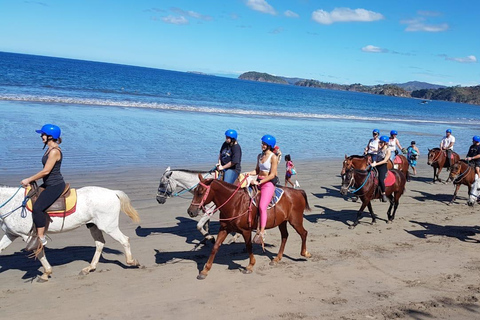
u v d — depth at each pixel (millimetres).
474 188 11750
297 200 8492
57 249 8719
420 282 8031
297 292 7316
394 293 7477
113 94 50969
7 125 21391
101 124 25156
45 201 6934
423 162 25219
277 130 31531
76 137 20469
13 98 33156
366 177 11109
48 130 6848
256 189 7969
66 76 78875
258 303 6840
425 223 12383
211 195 7672
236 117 38094
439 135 41000
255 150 21859
